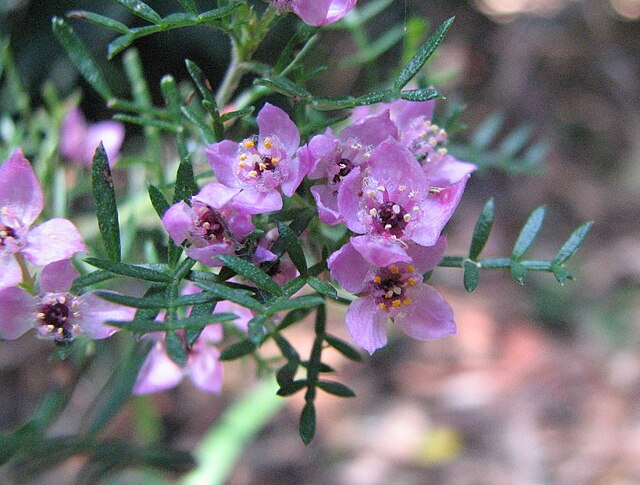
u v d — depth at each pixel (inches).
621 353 12.1
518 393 11.5
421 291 3.7
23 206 3.7
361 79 10.7
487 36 14.5
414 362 12.0
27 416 10.0
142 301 3.2
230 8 3.5
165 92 4.6
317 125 4.0
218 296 3.3
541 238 13.7
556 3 16.0
